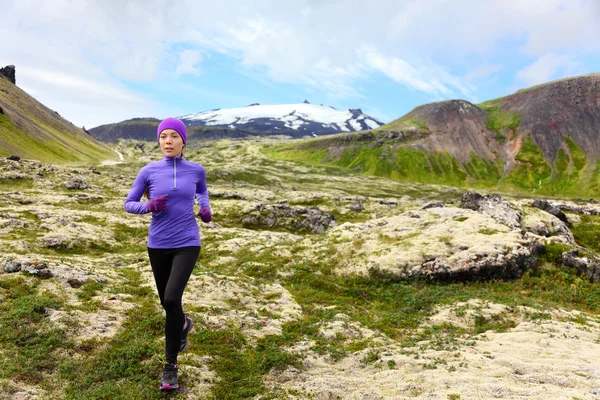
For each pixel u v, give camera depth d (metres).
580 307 24.34
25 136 195.50
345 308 21.22
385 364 11.27
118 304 14.59
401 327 17.25
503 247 30.55
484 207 53.38
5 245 37.66
